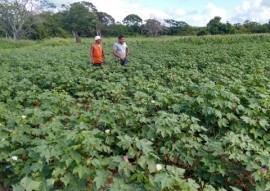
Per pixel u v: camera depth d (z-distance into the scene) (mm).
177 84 9719
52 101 6762
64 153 4145
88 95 8391
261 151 4355
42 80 10531
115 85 8547
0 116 6199
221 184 4465
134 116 5852
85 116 5938
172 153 4809
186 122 5098
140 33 82875
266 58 16391
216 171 4500
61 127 5512
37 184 3535
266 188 3846
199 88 6449
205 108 5742
